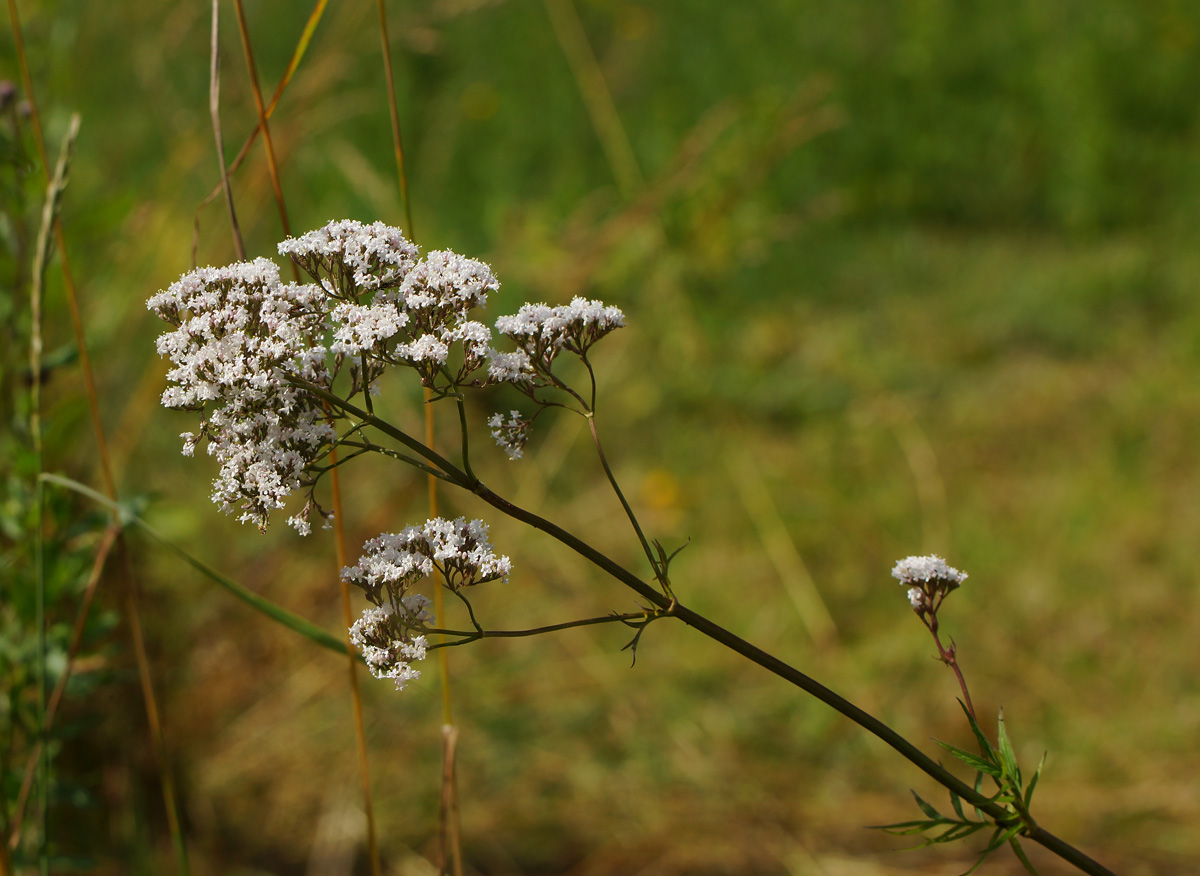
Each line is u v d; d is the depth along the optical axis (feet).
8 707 3.76
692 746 5.20
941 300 9.02
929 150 10.85
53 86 4.31
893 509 6.70
